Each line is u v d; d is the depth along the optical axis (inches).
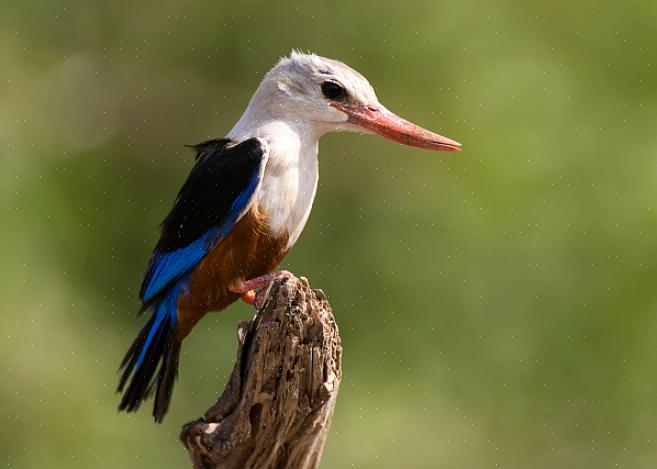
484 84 538.9
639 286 511.8
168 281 319.9
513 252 518.3
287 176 317.1
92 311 524.4
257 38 593.3
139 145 601.9
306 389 250.5
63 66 605.0
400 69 554.3
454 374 513.7
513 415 514.3
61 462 483.5
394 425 505.4
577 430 516.1
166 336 323.0
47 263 511.8
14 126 579.5
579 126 530.0
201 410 514.6
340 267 543.5
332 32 573.9
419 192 544.1
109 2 616.7
